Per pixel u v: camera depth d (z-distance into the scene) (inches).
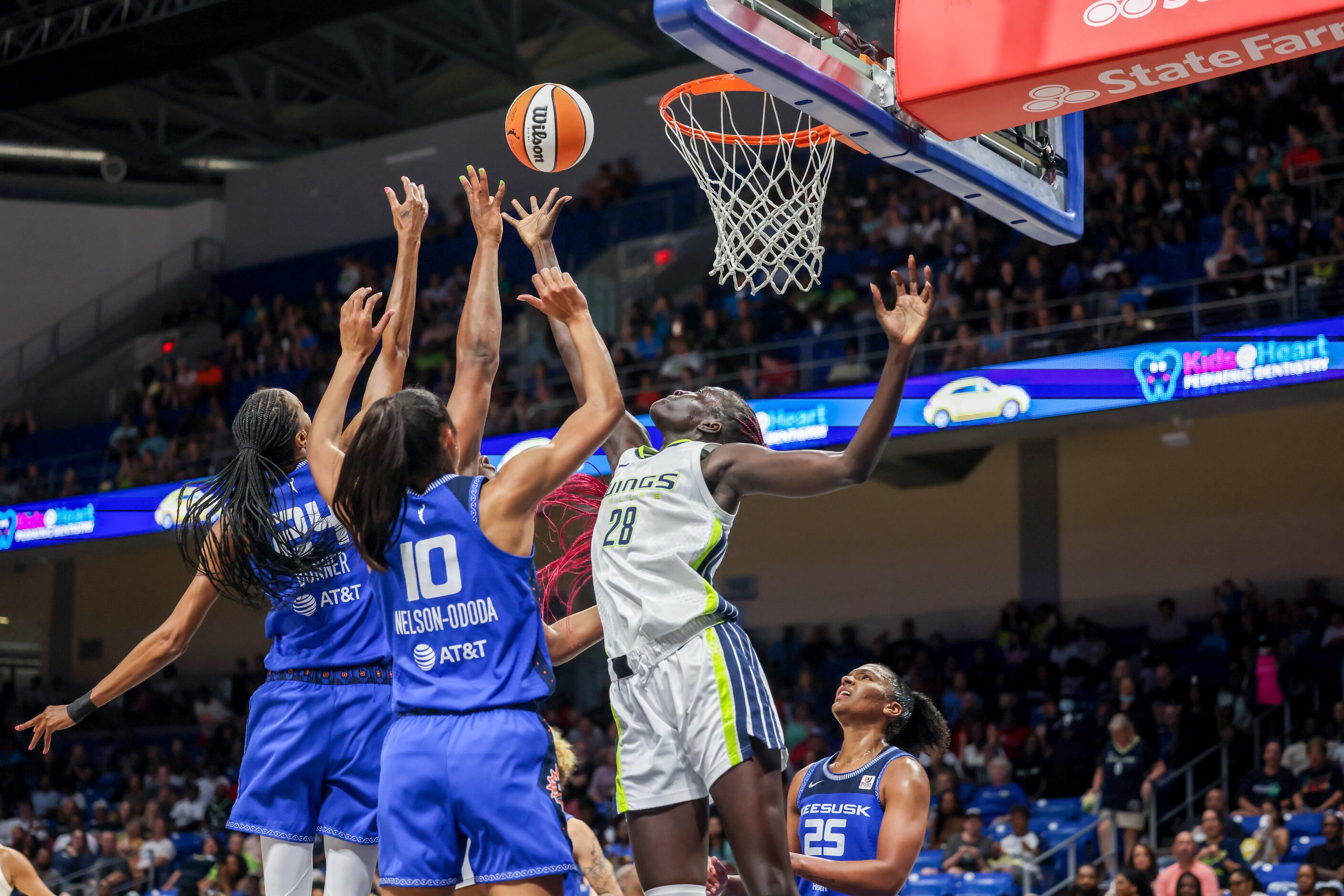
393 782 96.0
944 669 521.7
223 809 537.6
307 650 114.2
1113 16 140.2
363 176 778.8
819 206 186.2
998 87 146.1
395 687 99.0
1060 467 548.7
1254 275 448.5
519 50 744.3
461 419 110.5
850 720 149.9
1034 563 546.6
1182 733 413.1
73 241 776.3
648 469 106.0
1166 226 531.8
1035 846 386.0
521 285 693.3
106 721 686.5
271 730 113.3
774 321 588.7
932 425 450.6
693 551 101.6
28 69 592.1
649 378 573.0
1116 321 439.8
